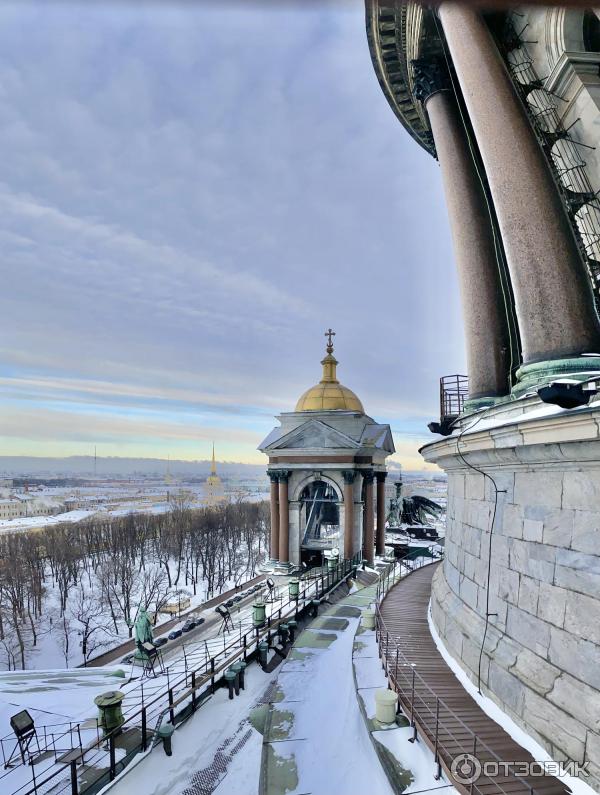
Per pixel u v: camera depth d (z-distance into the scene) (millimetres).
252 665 18656
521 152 11586
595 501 7855
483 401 14516
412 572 29594
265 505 153750
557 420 7742
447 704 10383
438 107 18078
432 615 16688
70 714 13695
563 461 8391
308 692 14094
